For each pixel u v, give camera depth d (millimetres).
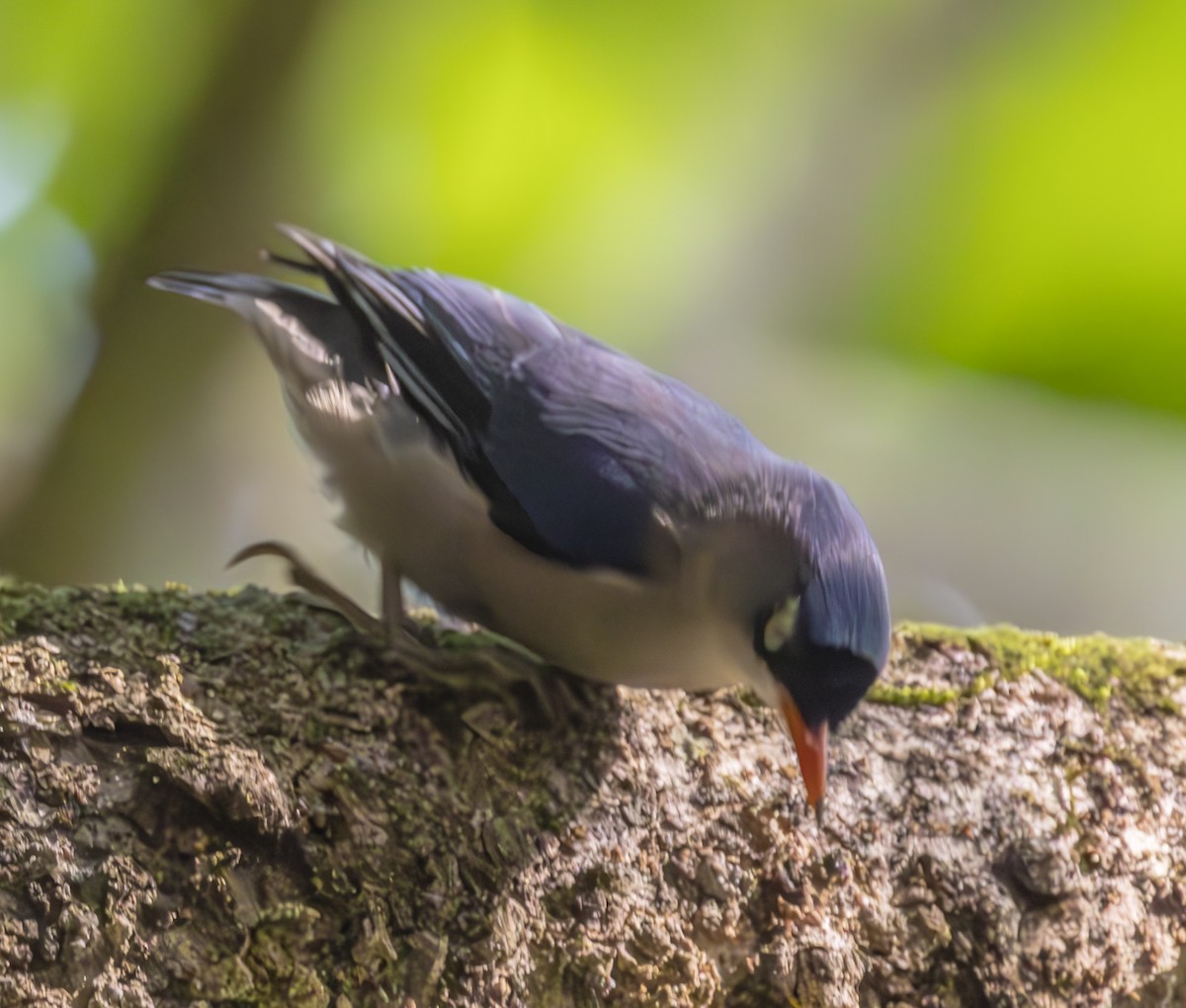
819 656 6113
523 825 5824
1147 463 14953
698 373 14617
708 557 6270
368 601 12961
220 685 5734
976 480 15117
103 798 5113
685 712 6543
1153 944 6613
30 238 12172
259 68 11297
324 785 5559
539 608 6387
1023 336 13664
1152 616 15125
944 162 13500
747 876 6125
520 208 12891
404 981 5352
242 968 5109
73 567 12227
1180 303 12922
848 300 14211
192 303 11828
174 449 12344
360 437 6723
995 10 12688
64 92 11930
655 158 13297
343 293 7016
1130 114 12688
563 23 12344
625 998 5816
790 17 12805
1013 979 6344
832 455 15148
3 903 4824
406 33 12172
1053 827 6555
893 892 6340
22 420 12555
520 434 6559
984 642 7113
